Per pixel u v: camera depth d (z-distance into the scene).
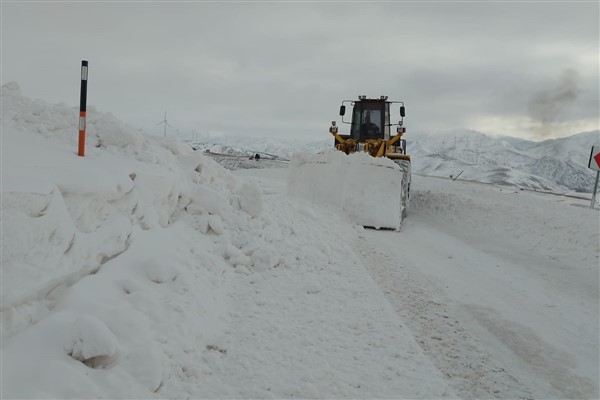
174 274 4.71
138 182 5.66
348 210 11.49
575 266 8.06
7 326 3.21
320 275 6.62
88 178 4.45
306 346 4.46
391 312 5.49
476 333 5.23
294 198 11.56
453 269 7.90
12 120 6.08
